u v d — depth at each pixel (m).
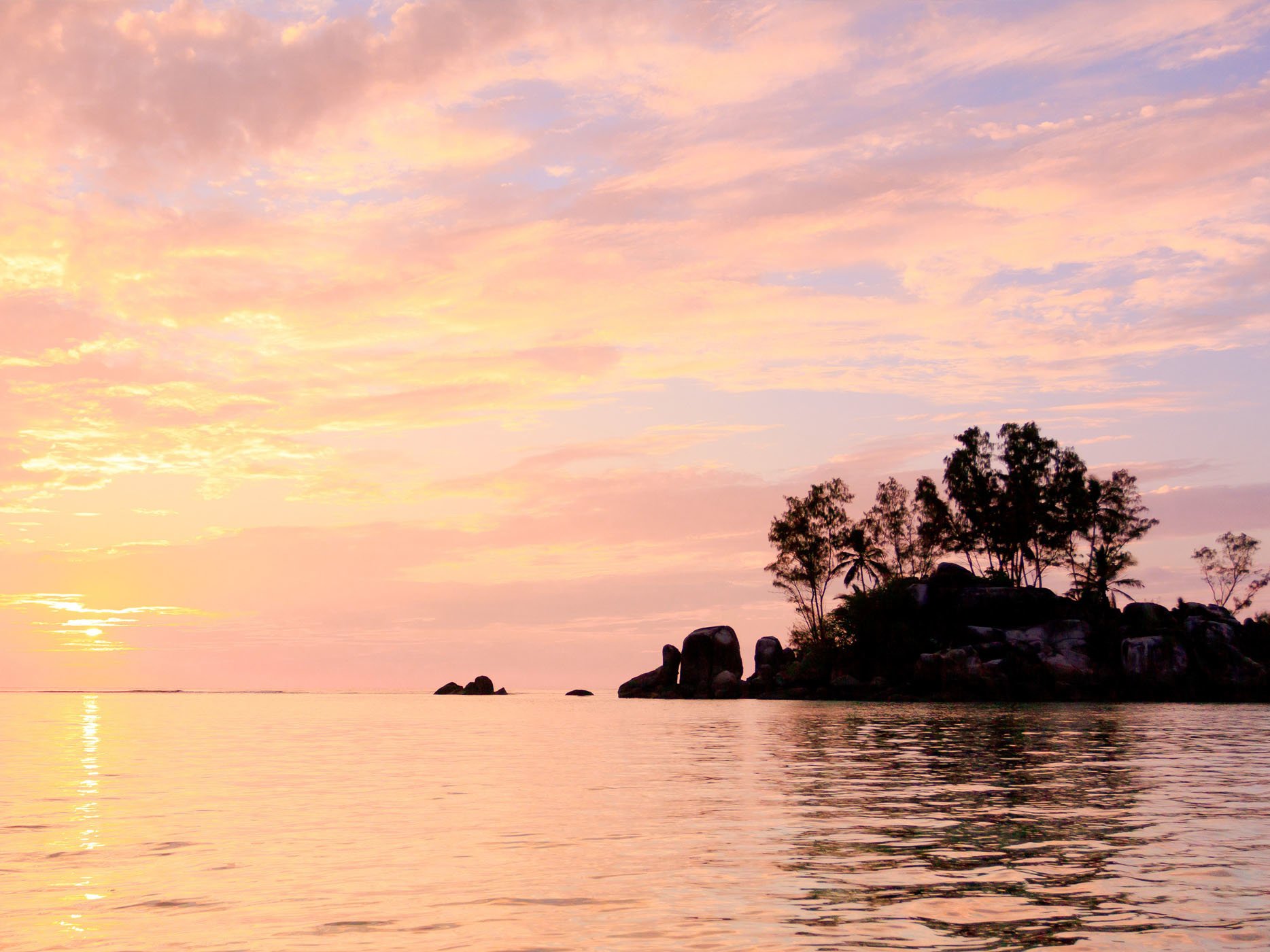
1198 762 23.38
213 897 9.24
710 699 94.12
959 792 17.66
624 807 15.86
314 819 14.56
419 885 9.76
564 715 57.47
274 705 77.81
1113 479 91.75
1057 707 61.72
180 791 18.31
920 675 76.00
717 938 7.72
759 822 14.05
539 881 9.91
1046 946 7.50
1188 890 9.39
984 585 83.00
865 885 9.66
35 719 50.53
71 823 14.16
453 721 49.44
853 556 99.25
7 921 8.34
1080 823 13.76
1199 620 75.25
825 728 41.69
